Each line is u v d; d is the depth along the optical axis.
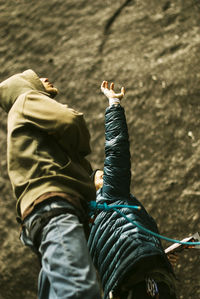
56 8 8.75
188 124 7.18
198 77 7.50
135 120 7.36
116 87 7.66
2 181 7.39
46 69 8.12
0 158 7.59
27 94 1.98
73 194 1.85
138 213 2.48
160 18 8.22
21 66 8.26
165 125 7.23
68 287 1.63
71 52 8.23
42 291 1.75
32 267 6.65
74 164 1.93
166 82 7.54
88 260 1.71
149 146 7.12
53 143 1.93
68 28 8.49
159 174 6.86
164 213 6.54
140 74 7.70
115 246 2.37
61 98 7.82
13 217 7.09
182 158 6.92
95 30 8.38
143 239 2.36
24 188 1.83
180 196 6.61
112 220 2.45
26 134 1.91
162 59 7.79
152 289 2.21
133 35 8.16
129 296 2.26
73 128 1.92
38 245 1.78
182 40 7.91
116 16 8.44
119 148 2.50
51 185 1.82
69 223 1.75
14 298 6.50
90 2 8.70
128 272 2.28
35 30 8.59
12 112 1.97
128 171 2.52
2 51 8.48
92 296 1.64
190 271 5.99
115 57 8.00
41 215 1.77
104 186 2.53
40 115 1.92
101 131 7.45
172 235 6.35
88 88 7.82
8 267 6.68
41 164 1.86
